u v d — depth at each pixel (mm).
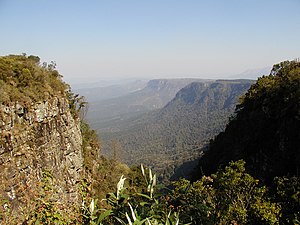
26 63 21750
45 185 4430
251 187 11180
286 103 29156
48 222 4004
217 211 7156
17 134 16688
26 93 18906
